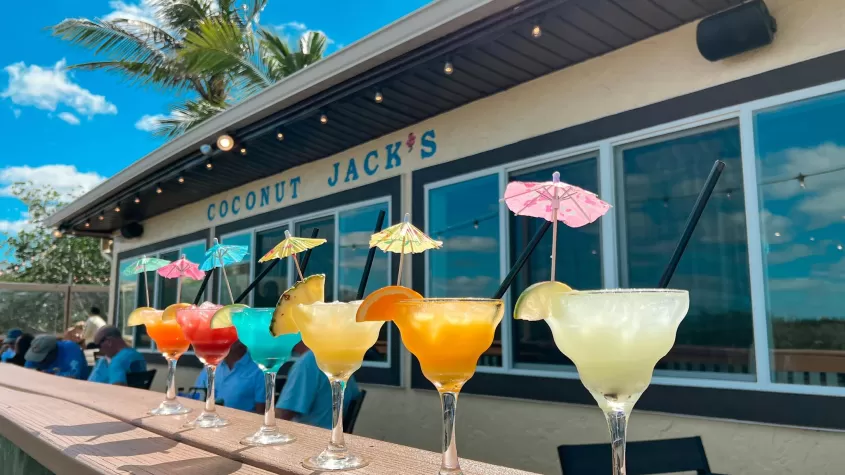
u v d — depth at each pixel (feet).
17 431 5.78
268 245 19.35
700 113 9.55
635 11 9.33
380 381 14.57
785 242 8.68
